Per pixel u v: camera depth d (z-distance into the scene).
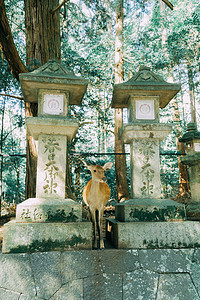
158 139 3.54
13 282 2.62
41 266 2.71
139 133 3.45
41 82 3.19
